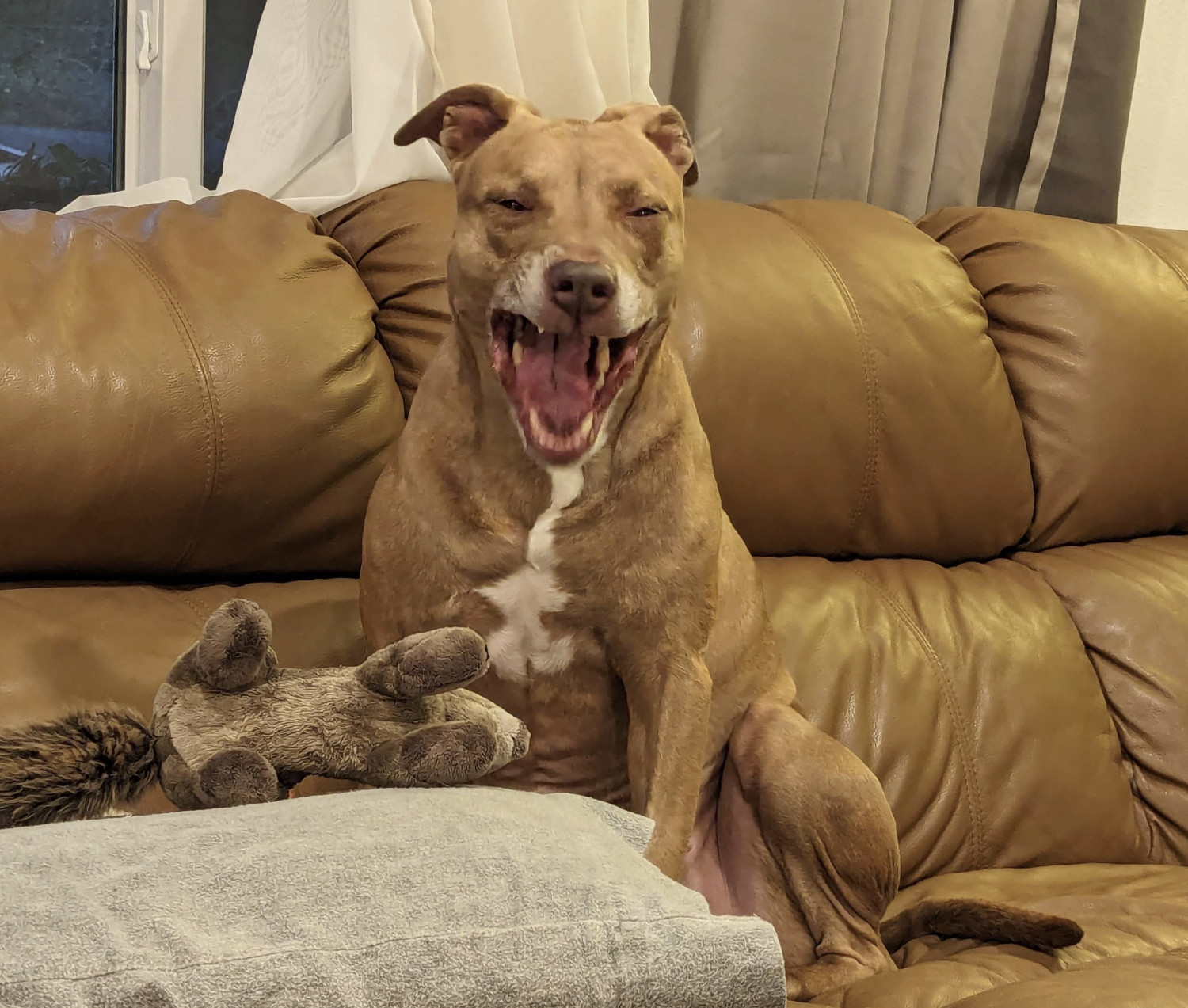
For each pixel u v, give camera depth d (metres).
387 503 1.34
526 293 1.21
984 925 1.51
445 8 1.94
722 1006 0.72
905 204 2.57
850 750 1.60
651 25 2.30
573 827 0.86
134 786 0.91
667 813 1.32
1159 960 1.32
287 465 1.51
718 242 1.90
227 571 1.58
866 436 1.92
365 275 1.79
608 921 0.73
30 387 1.36
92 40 2.22
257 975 0.63
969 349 2.04
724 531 1.57
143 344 1.44
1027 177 2.73
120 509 1.42
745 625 1.56
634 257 1.27
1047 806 1.86
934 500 2.00
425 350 1.70
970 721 1.87
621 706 1.44
